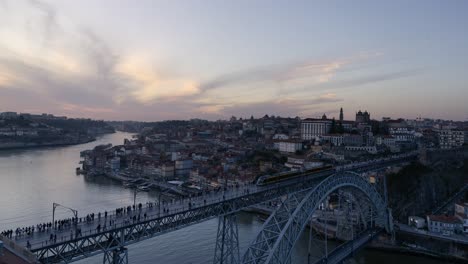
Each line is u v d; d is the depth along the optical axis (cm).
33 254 5288
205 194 9594
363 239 13200
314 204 9606
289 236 8475
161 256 12031
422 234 14100
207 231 14688
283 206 9181
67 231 6538
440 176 18875
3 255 5128
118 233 6812
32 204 18950
